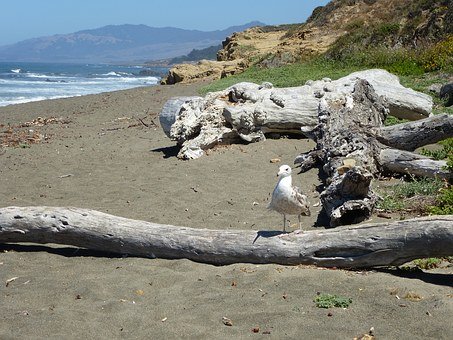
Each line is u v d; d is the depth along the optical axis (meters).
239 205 10.40
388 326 5.70
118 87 54.41
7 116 24.98
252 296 6.52
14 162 14.85
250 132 14.39
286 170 7.35
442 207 9.02
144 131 18.39
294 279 6.82
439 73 22.39
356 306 6.12
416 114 14.49
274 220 9.42
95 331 5.94
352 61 27.55
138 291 6.86
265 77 27.25
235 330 5.80
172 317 6.18
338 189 9.01
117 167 13.76
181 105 15.01
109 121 21.84
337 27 37.84
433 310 5.89
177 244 7.77
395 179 11.16
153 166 13.53
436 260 7.39
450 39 24.69
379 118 13.23
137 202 10.93
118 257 8.15
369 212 8.88
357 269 7.07
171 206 10.52
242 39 48.19
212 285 6.92
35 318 6.22
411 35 28.84
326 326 5.75
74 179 12.95
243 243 7.43
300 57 31.59
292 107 14.38
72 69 145.00
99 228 8.17
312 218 9.43
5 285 7.23
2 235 8.57
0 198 11.62
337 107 13.05
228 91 15.02
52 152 15.98
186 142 14.16
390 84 14.92
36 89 48.47
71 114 24.81
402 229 6.73
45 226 8.38
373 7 38.44
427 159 10.91
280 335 5.65
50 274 7.58
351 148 10.91
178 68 37.69
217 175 12.28
